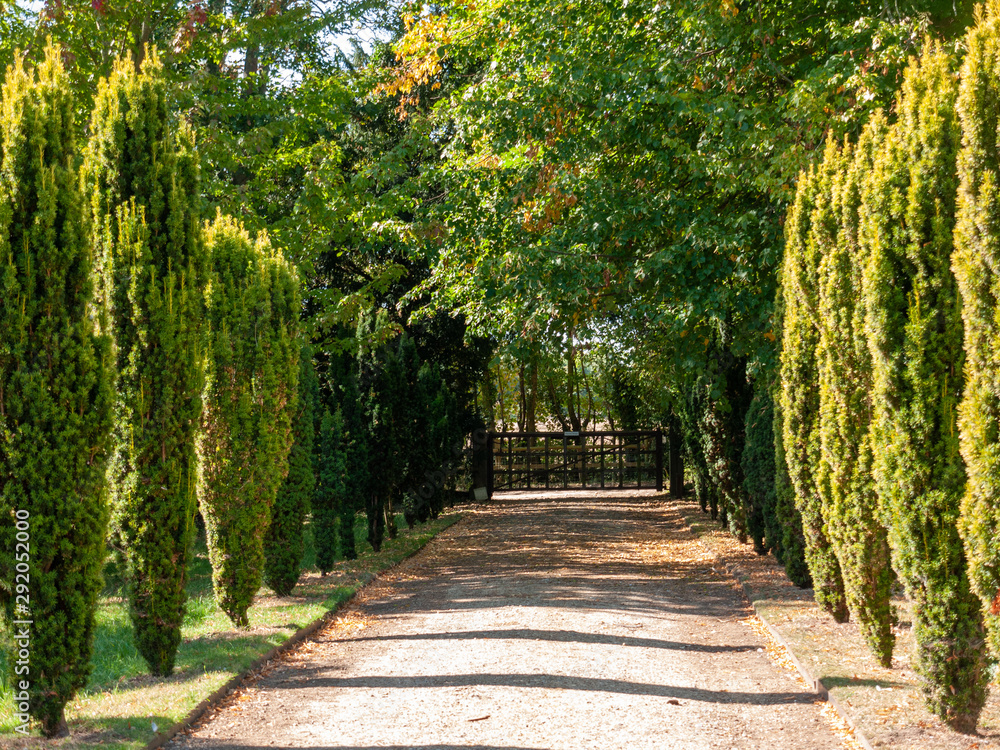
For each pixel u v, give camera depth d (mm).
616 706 6410
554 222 14508
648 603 10867
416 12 17016
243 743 5723
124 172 7477
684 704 6508
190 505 7668
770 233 12086
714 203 13547
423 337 25953
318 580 13195
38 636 5605
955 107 5141
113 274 7367
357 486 15703
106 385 5977
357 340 18953
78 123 15742
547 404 41719
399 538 18906
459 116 14828
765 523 13242
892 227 5766
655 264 12055
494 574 13719
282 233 18422
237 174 20875
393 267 19719
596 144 13156
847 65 11312
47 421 5637
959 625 5516
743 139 11688
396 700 6660
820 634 8547
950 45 10062
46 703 5617
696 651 8328
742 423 15875
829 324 7582
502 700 6551
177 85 16984
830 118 11156
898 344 5723
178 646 8117
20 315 5543
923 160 5535
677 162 13172
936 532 5570
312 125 20297
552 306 13602
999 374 4492
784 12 12930
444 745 5594
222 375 9516
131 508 7391
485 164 15672
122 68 7625
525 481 32312
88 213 6129
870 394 7180
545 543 17672
